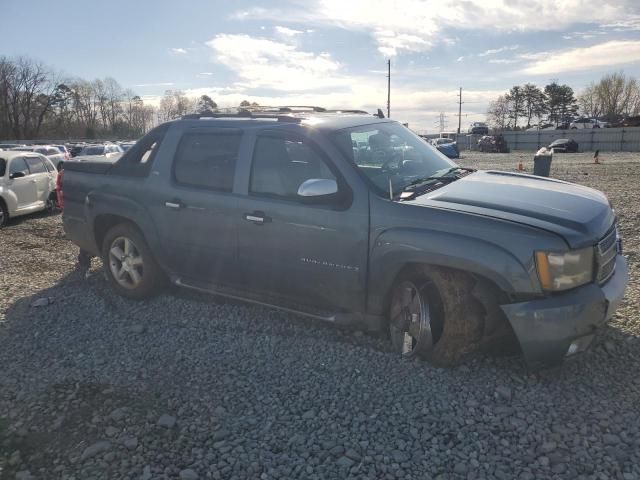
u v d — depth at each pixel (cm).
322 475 284
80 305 544
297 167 438
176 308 522
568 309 340
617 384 360
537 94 10669
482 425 322
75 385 385
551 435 310
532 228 348
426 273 382
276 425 329
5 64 9406
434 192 408
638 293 524
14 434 329
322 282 426
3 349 448
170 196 503
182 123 520
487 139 5691
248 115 496
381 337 443
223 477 284
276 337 448
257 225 448
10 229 1053
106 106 10800
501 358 397
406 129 525
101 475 289
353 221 402
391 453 299
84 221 584
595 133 5531
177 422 336
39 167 1234
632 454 292
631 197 1208
